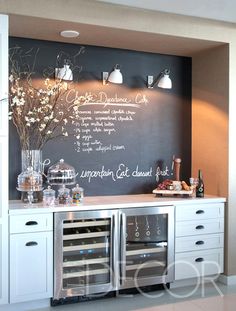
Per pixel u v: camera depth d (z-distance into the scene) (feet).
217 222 13.00
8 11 10.01
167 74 13.74
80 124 13.08
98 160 13.41
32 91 12.30
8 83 11.09
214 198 12.92
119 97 13.67
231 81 13.00
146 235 12.01
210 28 12.52
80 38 12.26
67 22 10.67
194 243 12.62
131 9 11.32
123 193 13.80
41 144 12.30
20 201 11.79
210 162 13.83
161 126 14.40
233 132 13.10
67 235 11.00
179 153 14.70
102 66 13.35
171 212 12.20
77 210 10.94
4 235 10.21
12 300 10.34
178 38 12.27
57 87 12.34
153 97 14.26
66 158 12.91
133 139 13.94
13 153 12.17
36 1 10.22
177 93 14.66
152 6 11.25
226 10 11.65
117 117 13.66
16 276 10.36
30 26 11.04
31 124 12.22
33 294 10.55
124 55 13.71
